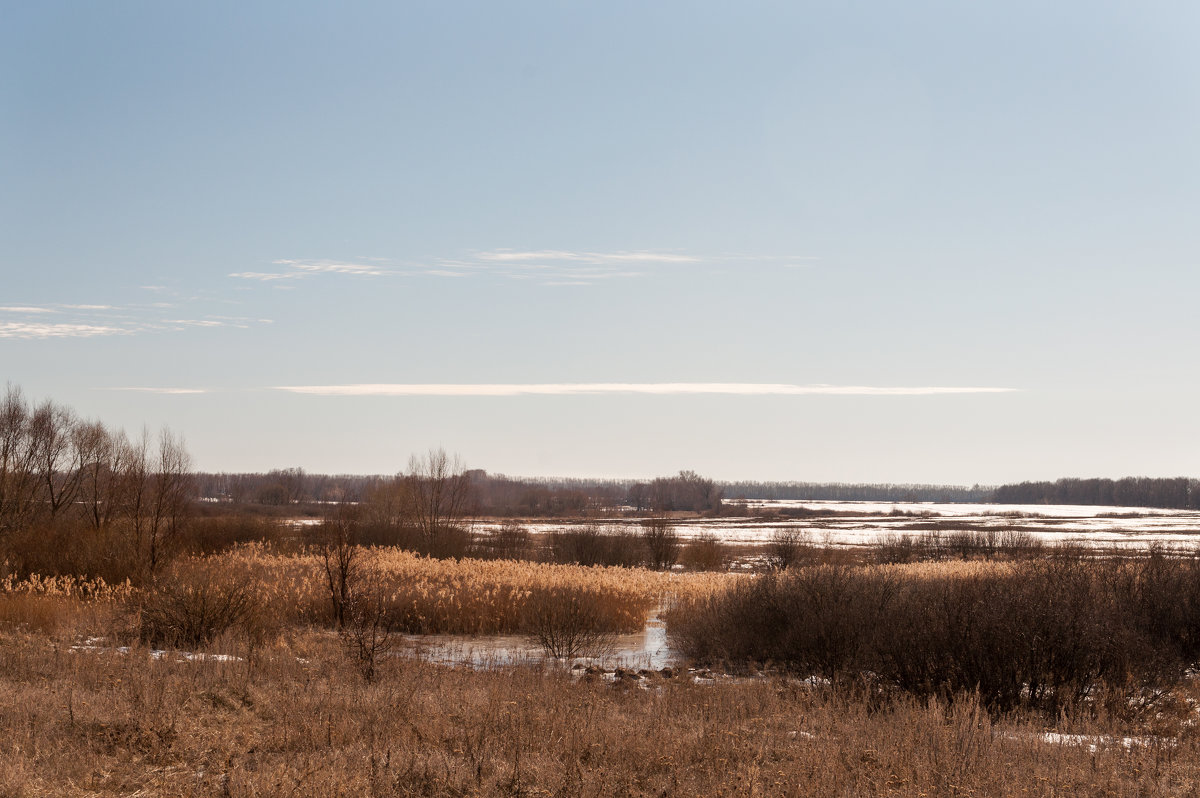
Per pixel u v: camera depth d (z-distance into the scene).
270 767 9.04
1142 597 20.44
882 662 16.25
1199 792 8.87
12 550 34.19
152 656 16.48
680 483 191.25
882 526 112.88
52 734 10.05
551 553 57.97
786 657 19.83
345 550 24.70
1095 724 12.87
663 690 15.64
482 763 9.18
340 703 12.16
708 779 9.14
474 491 100.00
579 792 8.42
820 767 9.28
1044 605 15.32
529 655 21.69
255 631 20.50
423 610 26.38
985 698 14.31
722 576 38.47
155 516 36.06
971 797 8.55
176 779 8.67
